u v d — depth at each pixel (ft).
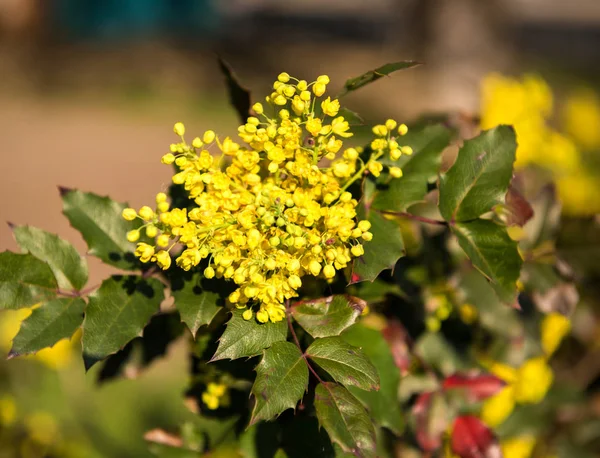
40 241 0.98
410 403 1.12
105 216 1.00
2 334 1.96
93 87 8.15
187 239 0.85
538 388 1.43
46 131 6.62
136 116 7.08
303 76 8.54
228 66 1.05
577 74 8.65
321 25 12.01
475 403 1.12
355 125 0.99
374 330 1.04
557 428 1.48
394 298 1.12
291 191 0.91
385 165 0.99
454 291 1.16
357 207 0.93
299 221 0.87
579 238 1.17
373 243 0.94
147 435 1.13
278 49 10.27
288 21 12.21
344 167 0.89
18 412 1.90
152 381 2.73
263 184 0.93
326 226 0.86
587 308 1.50
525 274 1.16
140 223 1.01
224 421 1.10
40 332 0.94
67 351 1.91
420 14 6.98
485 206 0.97
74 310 0.96
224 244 0.89
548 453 1.49
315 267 0.85
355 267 0.91
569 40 10.73
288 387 0.84
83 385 2.46
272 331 0.87
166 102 7.57
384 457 1.18
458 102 6.77
